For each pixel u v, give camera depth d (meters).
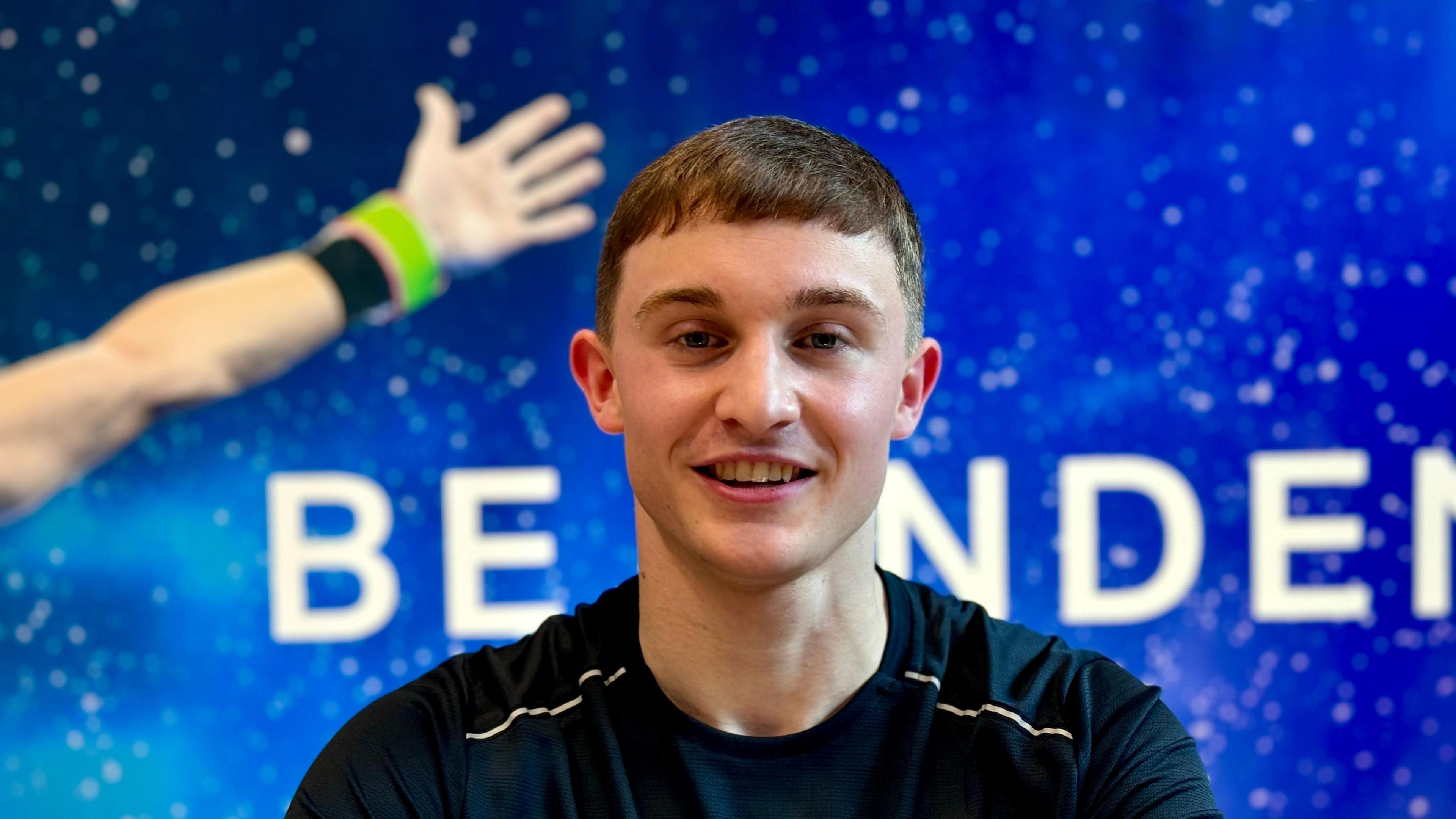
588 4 1.73
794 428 0.68
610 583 1.76
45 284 1.71
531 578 1.76
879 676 0.76
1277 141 1.72
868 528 0.76
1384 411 1.72
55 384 1.67
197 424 1.73
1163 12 1.72
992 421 1.74
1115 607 1.74
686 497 0.70
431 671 0.84
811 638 0.74
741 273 0.66
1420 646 1.73
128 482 1.73
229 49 1.72
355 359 1.74
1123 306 1.73
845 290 0.67
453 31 1.73
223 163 1.73
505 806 0.74
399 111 1.73
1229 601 1.74
